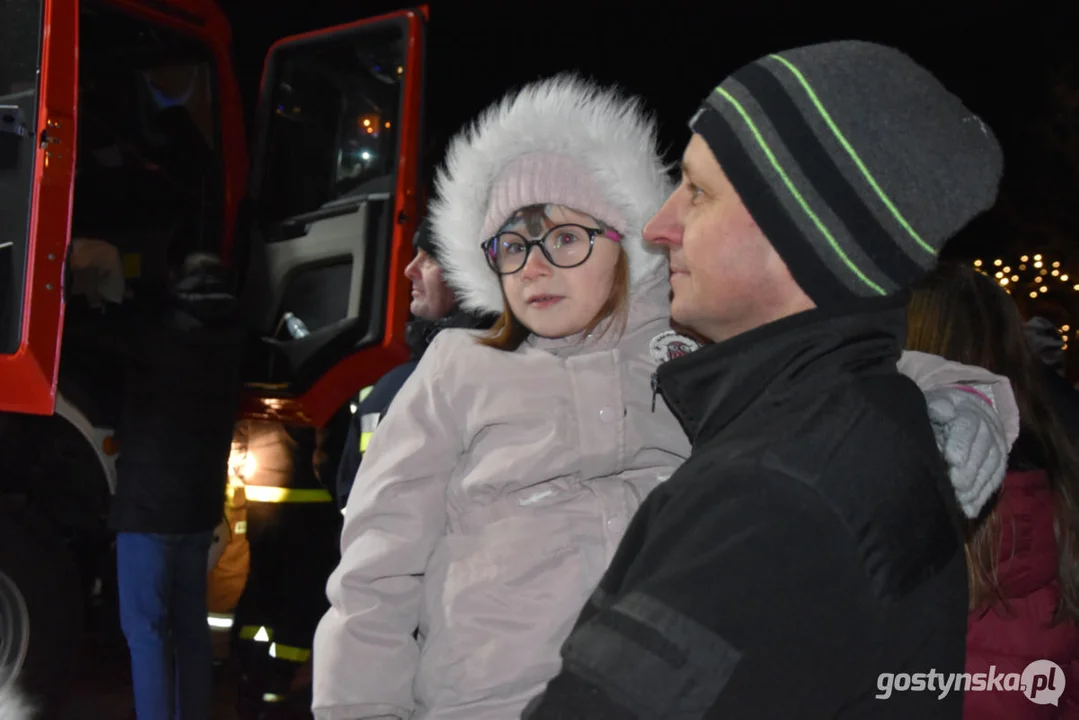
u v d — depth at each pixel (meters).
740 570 0.72
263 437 3.72
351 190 3.66
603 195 1.41
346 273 3.59
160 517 3.04
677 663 0.71
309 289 3.67
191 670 3.18
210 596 3.55
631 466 1.37
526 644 1.28
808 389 0.83
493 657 1.28
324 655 1.36
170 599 3.17
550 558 1.32
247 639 3.52
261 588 3.57
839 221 0.83
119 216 3.91
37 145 2.90
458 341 1.49
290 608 3.53
